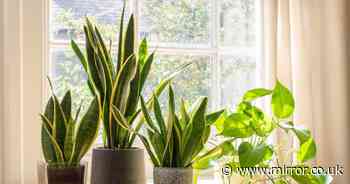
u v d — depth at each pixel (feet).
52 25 5.22
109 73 4.33
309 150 4.37
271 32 5.28
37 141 4.88
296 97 5.32
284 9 5.31
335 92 5.35
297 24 5.41
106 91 4.32
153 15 5.57
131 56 4.22
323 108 5.36
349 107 5.35
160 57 5.57
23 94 4.88
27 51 4.92
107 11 5.39
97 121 4.25
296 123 5.28
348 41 5.41
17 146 4.66
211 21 5.76
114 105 4.25
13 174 4.63
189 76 5.67
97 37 4.42
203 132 4.10
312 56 5.39
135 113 4.45
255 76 5.74
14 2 4.75
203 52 5.73
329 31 5.41
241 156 4.04
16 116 4.67
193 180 4.42
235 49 5.76
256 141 4.85
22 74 4.87
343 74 5.35
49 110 4.33
